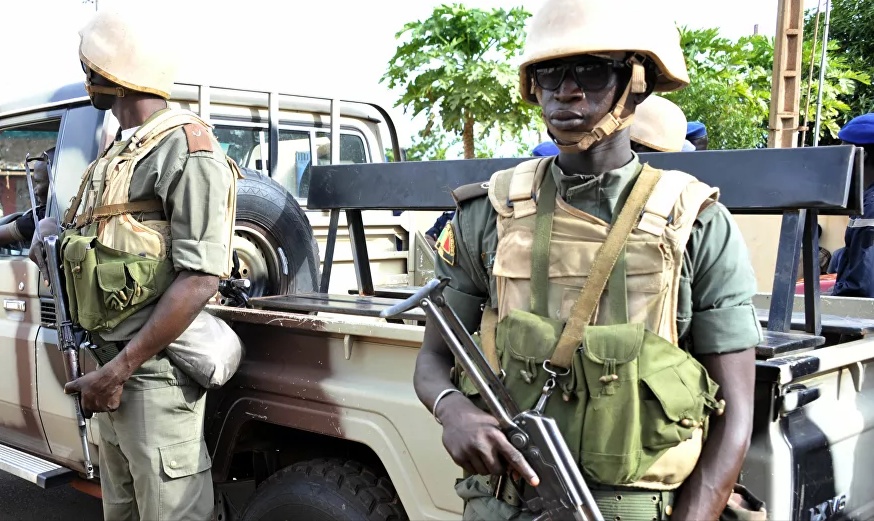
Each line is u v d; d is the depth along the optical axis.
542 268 1.32
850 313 2.62
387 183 2.67
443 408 1.37
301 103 3.78
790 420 1.60
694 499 1.25
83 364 2.78
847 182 1.84
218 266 2.08
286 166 3.76
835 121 10.02
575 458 1.27
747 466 1.53
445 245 1.51
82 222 2.21
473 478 1.49
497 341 1.37
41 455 3.17
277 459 2.44
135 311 2.13
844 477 1.76
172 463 2.16
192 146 2.10
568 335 1.27
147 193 2.11
